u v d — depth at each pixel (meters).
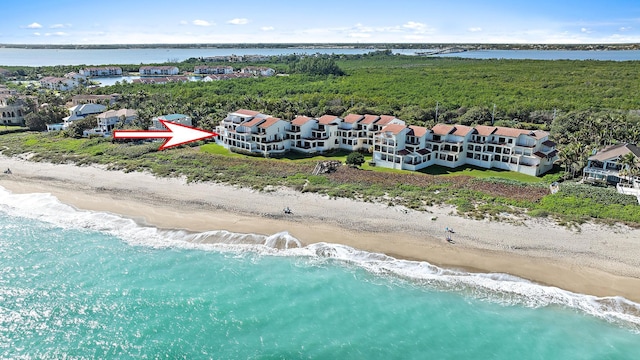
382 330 42.41
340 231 60.16
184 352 39.62
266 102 137.25
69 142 110.94
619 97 147.75
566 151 80.75
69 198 75.12
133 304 46.12
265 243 57.94
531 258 52.19
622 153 76.12
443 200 68.62
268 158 96.69
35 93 181.25
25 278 50.91
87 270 52.53
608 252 52.47
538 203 66.69
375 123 103.69
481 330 42.12
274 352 39.62
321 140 101.69
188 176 83.00
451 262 52.31
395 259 53.44
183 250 56.91
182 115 126.06
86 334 41.88
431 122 121.25
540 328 42.19
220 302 46.47
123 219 66.19
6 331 42.19
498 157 89.88
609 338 40.72
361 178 80.25
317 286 49.06
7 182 83.69
